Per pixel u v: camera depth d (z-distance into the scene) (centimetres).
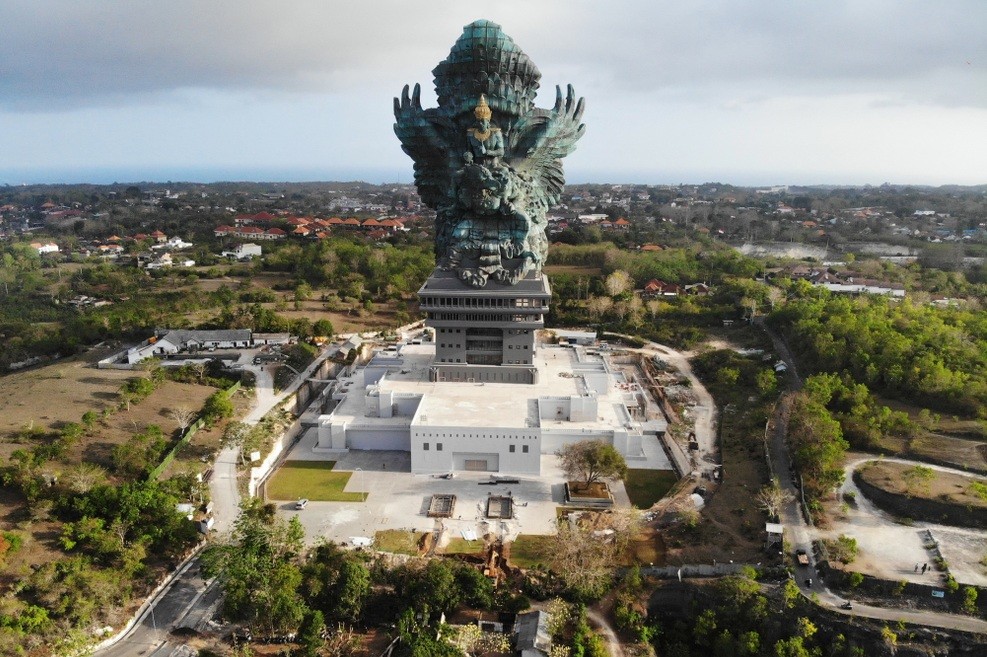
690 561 9794
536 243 15088
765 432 13350
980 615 8581
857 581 8919
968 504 10162
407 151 15400
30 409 13350
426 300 14412
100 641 8256
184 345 18400
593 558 9638
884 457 11900
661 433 14612
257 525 9638
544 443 13650
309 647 8200
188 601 9125
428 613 8831
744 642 8619
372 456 13712
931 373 13575
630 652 8656
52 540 9425
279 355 18238
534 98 14850
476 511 11525
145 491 10300
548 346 18250
